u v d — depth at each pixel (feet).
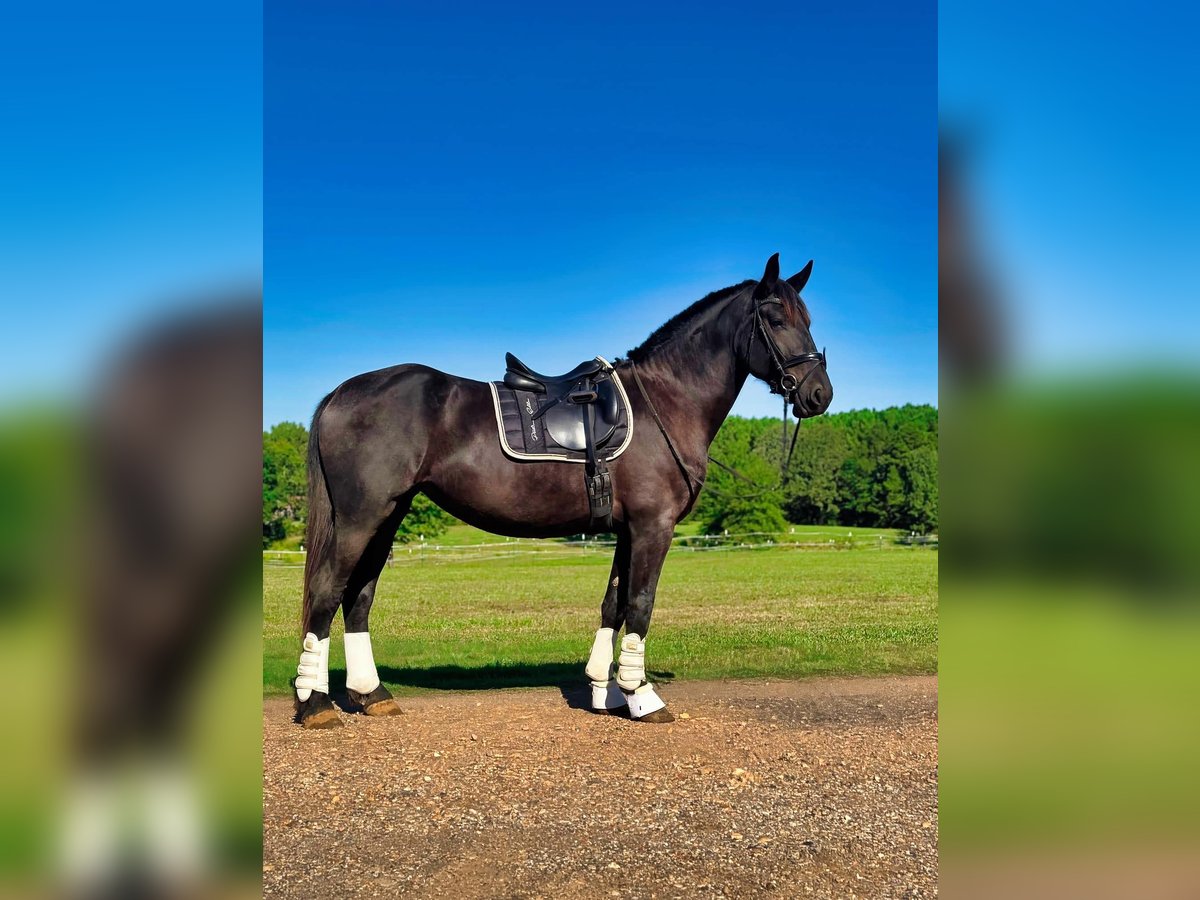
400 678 23.85
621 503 18.65
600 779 14.83
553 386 18.85
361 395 17.95
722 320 19.16
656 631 34.94
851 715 19.31
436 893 10.53
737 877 11.14
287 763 15.37
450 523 133.18
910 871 11.32
